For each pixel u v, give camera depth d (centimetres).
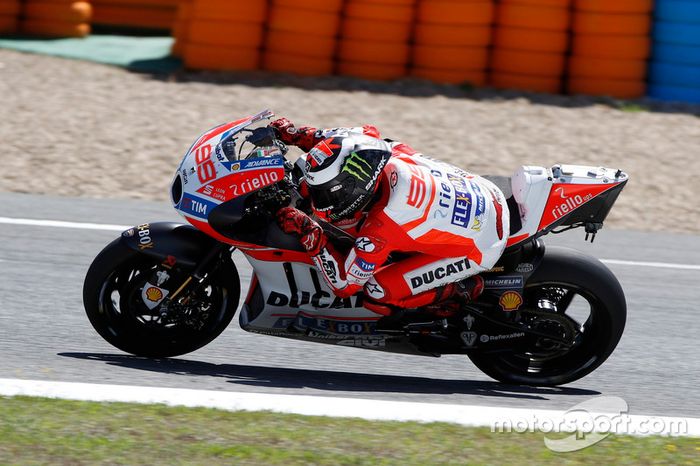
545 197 1881
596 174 1905
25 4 4744
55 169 3347
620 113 4197
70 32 4781
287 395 1750
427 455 1493
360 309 1883
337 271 1781
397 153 1859
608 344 1942
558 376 1972
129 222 2897
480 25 4291
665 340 2314
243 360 1998
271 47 4362
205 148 1791
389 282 1841
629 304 2533
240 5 4303
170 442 1468
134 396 1664
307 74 4344
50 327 2083
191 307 1880
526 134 3909
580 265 1900
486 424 1677
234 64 4362
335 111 3944
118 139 3619
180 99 4016
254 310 1888
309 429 1571
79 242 2691
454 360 2155
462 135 3838
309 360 2052
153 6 5012
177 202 1797
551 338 1919
